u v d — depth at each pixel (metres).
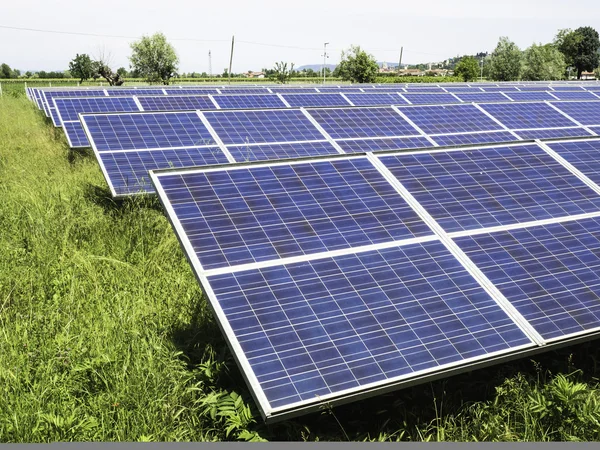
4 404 3.01
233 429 2.88
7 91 32.72
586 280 3.50
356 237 3.54
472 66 58.84
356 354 2.78
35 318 4.08
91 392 3.27
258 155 7.53
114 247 5.50
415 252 3.50
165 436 2.88
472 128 9.55
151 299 4.45
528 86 23.88
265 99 12.54
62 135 12.93
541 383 3.32
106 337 3.82
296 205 3.73
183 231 3.37
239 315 2.89
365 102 14.16
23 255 5.27
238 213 3.57
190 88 18.78
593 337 3.16
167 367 3.36
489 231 3.78
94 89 18.23
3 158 9.91
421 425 2.99
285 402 2.51
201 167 3.89
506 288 3.33
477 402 3.11
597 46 74.56
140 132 7.62
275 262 3.25
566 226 3.96
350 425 3.00
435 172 4.33
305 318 2.93
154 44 41.81
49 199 6.85
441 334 2.96
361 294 3.12
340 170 4.18
